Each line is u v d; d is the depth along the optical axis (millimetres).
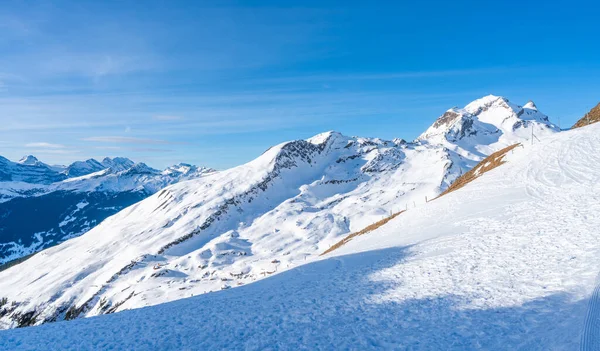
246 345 15469
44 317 155125
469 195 48500
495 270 20188
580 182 34062
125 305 122688
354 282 26531
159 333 18625
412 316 16203
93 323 22375
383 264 30781
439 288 19688
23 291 192125
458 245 28562
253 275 131125
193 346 16031
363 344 13938
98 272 187750
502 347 11477
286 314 19922
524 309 14039
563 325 11820
